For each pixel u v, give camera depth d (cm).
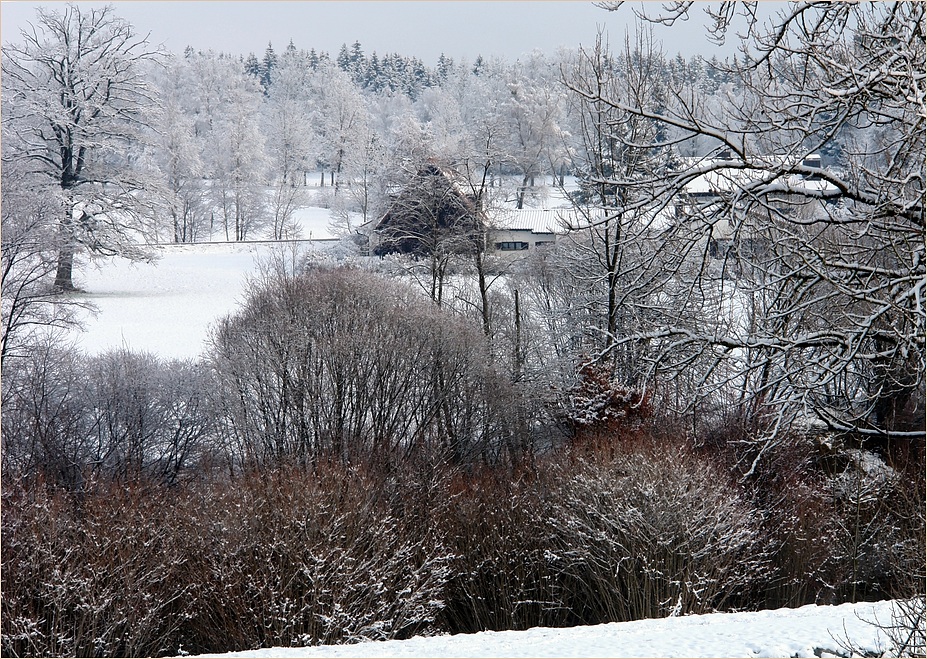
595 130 2245
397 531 2675
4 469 3100
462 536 2770
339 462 3117
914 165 1209
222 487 2872
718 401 2875
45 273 4172
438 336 3822
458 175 4319
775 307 1337
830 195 1123
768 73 1192
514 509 2755
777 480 2714
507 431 3706
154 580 2314
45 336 4175
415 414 3753
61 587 2167
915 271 1154
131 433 3609
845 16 1181
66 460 3438
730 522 2430
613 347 1395
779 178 1134
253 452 3575
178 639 2353
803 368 1219
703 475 2505
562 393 3525
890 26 1180
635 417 2903
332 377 3662
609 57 2253
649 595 2319
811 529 2619
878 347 1398
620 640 1195
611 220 1212
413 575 2402
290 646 2191
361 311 3866
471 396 3791
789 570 2631
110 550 2353
